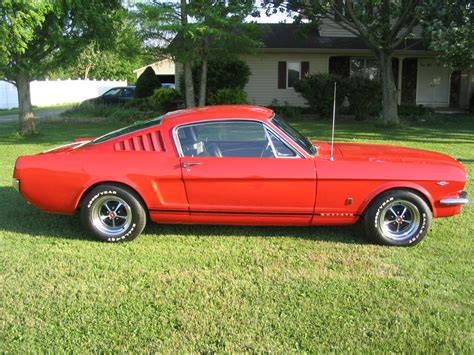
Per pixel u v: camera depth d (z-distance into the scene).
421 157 5.36
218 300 3.94
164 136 5.19
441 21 14.15
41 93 36.59
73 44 14.26
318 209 5.09
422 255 4.93
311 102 20.16
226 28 16.27
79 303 3.90
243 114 5.19
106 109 22.16
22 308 3.81
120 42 15.67
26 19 12.02
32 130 15.20
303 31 18.69
